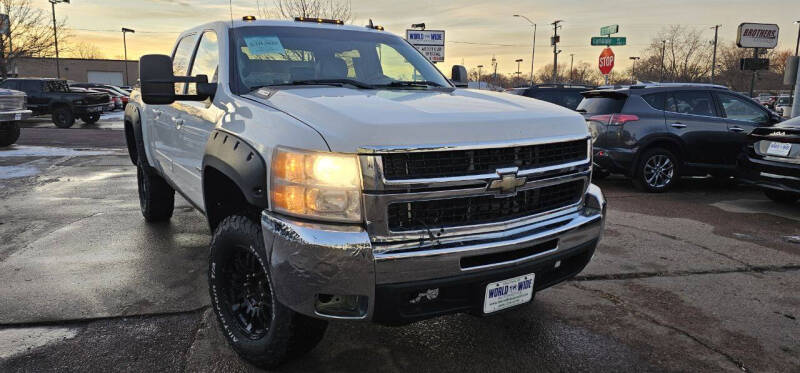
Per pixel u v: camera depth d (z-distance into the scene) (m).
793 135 6.70
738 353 3.20
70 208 6.60
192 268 4.43
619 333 3.42
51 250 4.88
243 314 3.05
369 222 2.30
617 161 8.15
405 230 2.38
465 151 2.45
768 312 3.78
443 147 2.38
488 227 2.55
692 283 4.32
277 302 2.61
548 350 3.19
